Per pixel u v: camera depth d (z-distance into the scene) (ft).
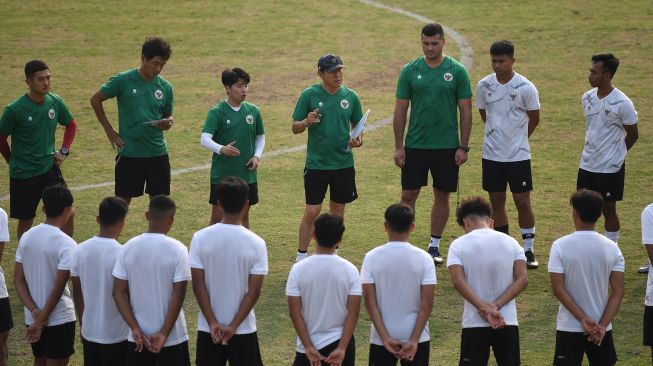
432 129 119.55
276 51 244.22
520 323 104.01
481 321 81.76
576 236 82.64
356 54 240.32
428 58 118.11
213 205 118.21
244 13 279.28
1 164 168.76
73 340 88.17
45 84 116.67
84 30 263.29
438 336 101.04
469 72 222.28
